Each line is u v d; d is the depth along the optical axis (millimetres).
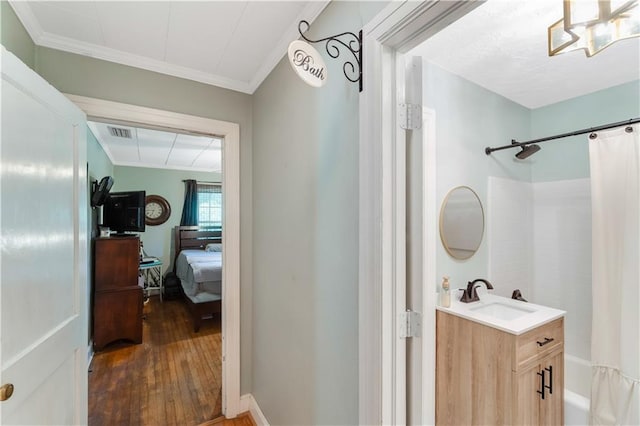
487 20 1491
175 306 4965
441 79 1968
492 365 1549
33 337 1173
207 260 4527
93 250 3270
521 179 2553
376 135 984
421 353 1021
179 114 2016
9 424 1031
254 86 2182
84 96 1754
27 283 1141
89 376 2717
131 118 1874
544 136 2584
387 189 980
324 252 1314
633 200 1979
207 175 6598
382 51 980
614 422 1970
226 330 2166
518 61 1889
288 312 1660
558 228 2527
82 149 1631
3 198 1025
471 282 1988
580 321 2396
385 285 977
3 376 1003
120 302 3332
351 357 1130
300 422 1515
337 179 1225
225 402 2164
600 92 2291
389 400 983
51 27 1570
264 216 2023
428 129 1876
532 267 2643
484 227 2229
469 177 2137
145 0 1373
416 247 1025
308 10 1402
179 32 1612
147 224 5965
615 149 2082
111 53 1792
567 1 1113
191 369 2859
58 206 1376
